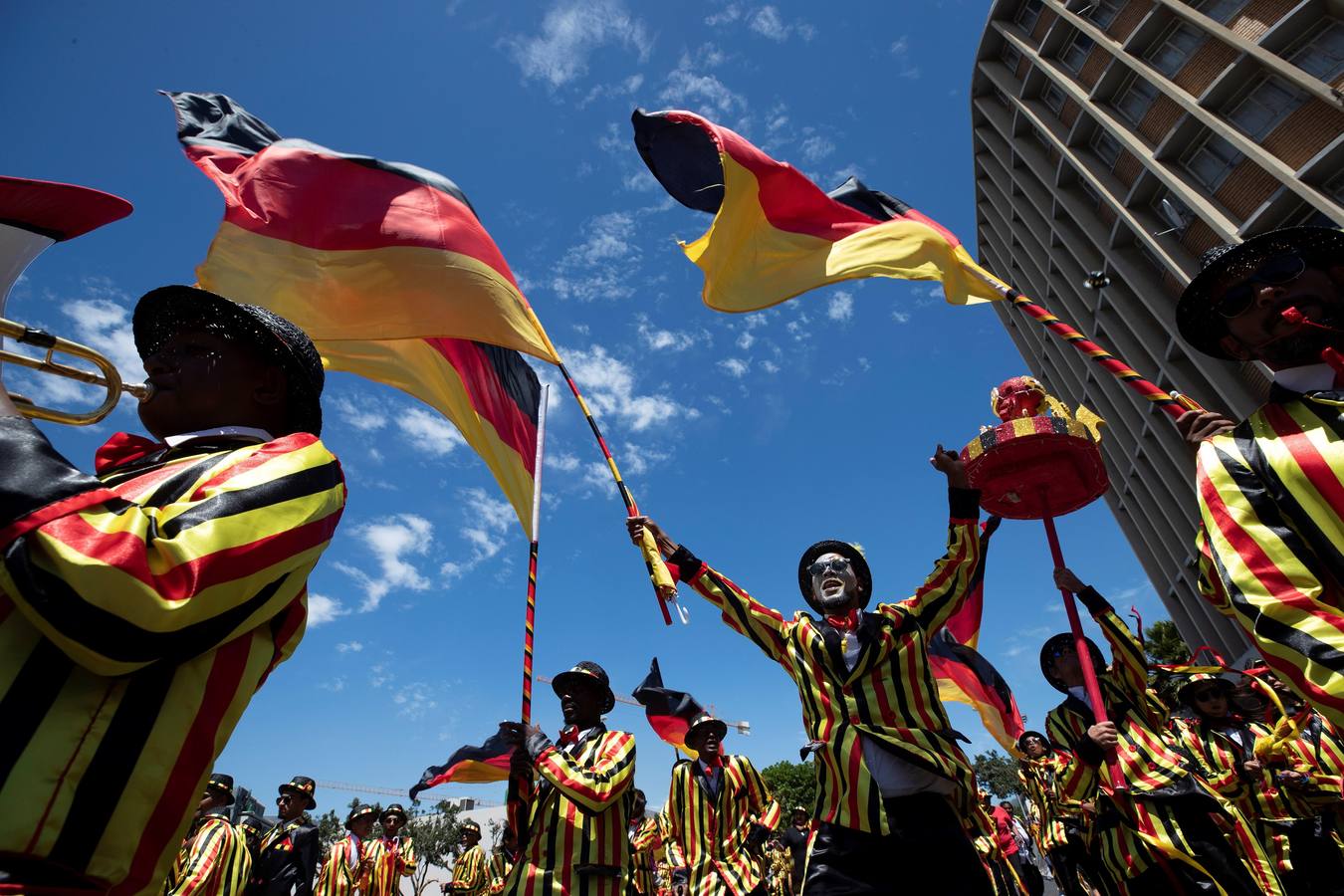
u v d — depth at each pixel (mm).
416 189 4395
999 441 4027
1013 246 38062
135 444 1755
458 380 4980
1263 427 1994
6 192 1567
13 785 1148
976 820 3459
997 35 34469
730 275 4523
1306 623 1648
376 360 4875
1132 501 36062
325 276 4082
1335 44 20578
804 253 4445
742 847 6746
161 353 1813
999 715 7832
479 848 12805
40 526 1140
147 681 1321
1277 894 4535
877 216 4496
